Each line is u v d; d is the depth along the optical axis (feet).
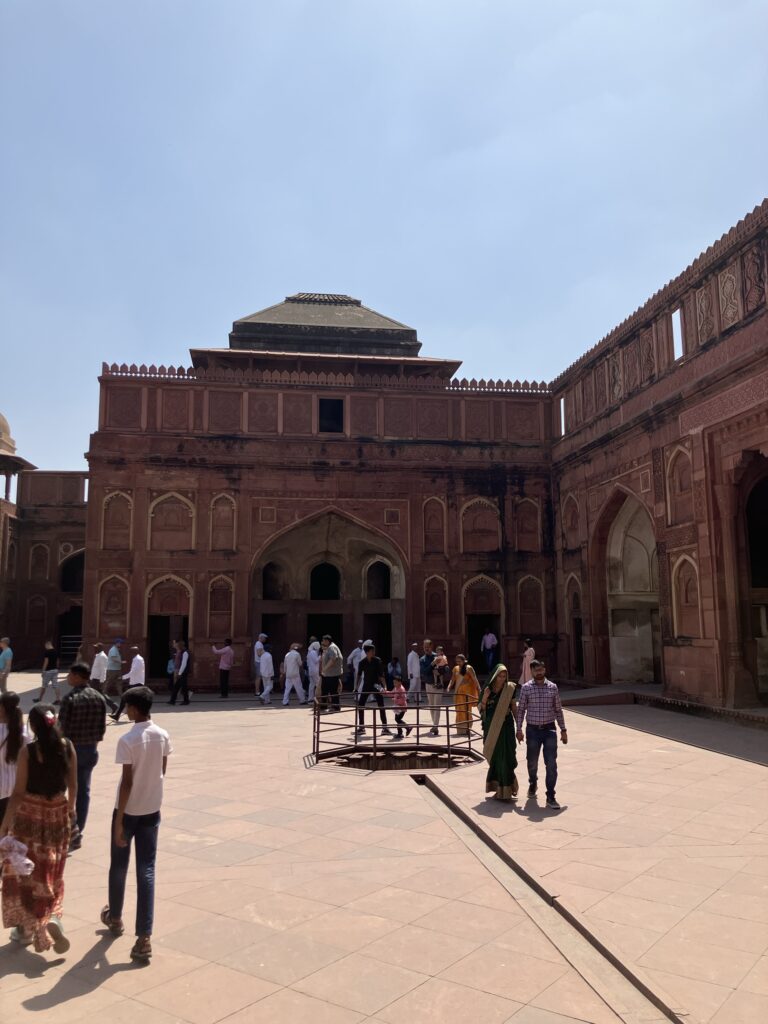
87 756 13.88
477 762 21.86
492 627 45.78
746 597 29.01
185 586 42.27
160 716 32.37
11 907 9.25
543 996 8.16
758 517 30.99
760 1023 7.41
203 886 11.56
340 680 32.32
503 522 45.42
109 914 9.82
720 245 29.09
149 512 42.42
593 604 40.04
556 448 45.44
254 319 56.18
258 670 39.19
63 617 64.95
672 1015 7.58
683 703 30.89
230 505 43.21
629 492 36.35
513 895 11.08
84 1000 8.17
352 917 10.31
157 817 9.55
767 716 25.91
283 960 9.05
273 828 14.75
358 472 44.52
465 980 8.52
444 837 14.12
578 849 12.92
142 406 43.16
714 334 29.71
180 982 8.55
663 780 18.39
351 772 20.20
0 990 8.41
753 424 27.48
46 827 9.45
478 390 46.21
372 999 8.13
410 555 44.37
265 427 44.19
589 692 35.81
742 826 14.33
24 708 34.12
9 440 61.98
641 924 9.75
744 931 9.54
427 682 34.37
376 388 45.42
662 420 33.32
